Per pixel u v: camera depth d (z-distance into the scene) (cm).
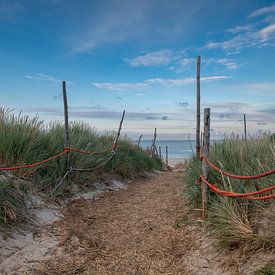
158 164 1667
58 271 372
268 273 299
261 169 449
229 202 429
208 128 484
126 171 1012
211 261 372
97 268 385
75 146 806
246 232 365
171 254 414
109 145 1034
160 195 765
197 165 627
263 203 396
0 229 427
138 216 582
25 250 412
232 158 543
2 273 352
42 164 650
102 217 575
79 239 463
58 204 608
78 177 745
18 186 537
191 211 534
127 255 418
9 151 615
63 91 702
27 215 500
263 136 643
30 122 737
